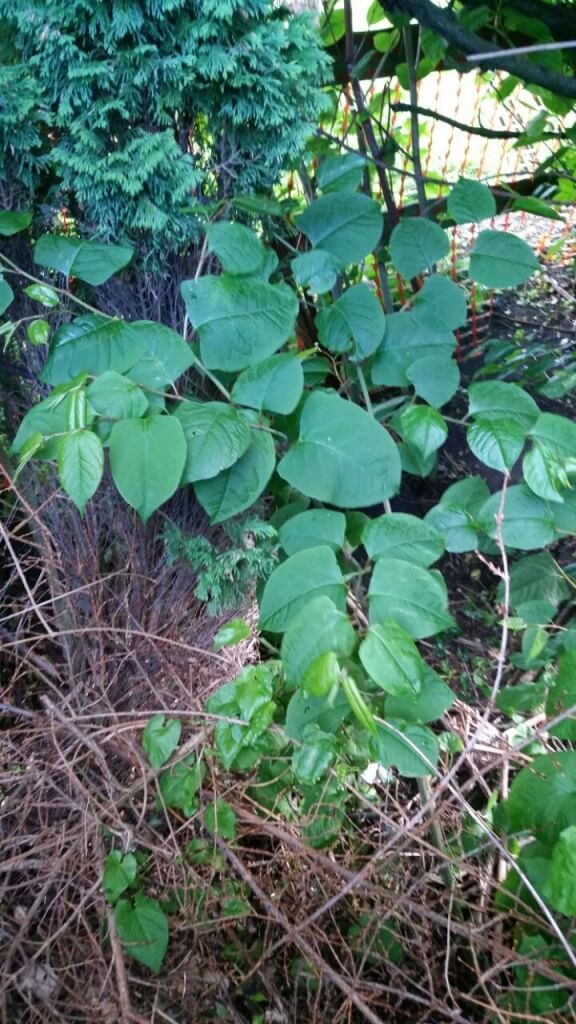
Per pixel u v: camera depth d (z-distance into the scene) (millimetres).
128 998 1213
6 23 1388
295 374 1461
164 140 1403
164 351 1450
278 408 1448
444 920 1264
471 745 1308
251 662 1826
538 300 3014
